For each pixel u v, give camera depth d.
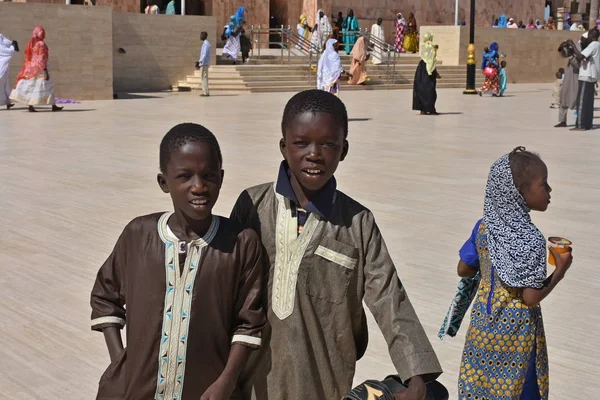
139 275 2.52
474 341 3.17
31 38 18.61
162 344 2.48
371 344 4.71
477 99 24.75
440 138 14.23
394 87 28.92
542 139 14.26
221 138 13.47
